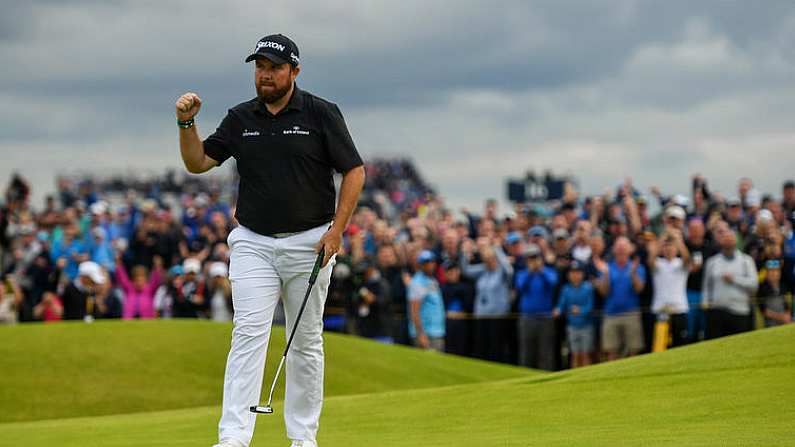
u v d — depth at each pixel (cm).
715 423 1213
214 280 2866
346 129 1077
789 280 2525
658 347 2500
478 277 2820
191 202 4197
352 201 1066
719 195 3064
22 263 3512
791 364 1455
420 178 8319
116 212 4222
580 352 2606
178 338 2336
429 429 1328
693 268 2548
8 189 4075
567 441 1142
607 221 2950
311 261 1073
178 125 1053
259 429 1415
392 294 2820
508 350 2761
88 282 2914
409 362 2373
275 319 2902
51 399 2027
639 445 1083
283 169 1061
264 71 1057
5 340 2280
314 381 1115
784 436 1095
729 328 2470
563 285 2662
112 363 2188
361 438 1277
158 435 1434
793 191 2884
